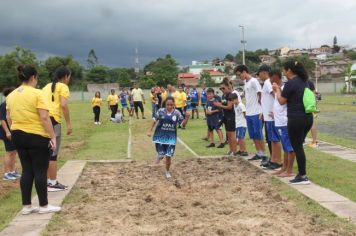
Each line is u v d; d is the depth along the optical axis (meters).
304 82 8.62
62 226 6.57
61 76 8.67
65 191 8.73
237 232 6.09
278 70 9.65
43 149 7.05
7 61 76.12
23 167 7.21
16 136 6.96
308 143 14.74
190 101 28.08
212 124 14.86
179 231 6.20
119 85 102.44
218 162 11.98
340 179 9.13
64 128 23.52
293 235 5.92
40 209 7.22
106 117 32.56
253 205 7.51
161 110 10.05
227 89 12.87
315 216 6.65
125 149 14.91
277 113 9.34
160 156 10.02
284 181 9.05
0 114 9.87
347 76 74.75
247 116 11.48
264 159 10.84
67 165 11.73
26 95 6.88
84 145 16.22
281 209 7.15
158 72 103.00
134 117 31.09
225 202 7.74
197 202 7.64
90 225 6.59
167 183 9.54
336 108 35.50
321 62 116.31
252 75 12.44
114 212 7.27
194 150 14.34
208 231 6.16
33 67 7.07
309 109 8.40
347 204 7.23
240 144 12.77
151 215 7.06
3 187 9.37
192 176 10.24
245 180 9.59
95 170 11.27
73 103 66.56
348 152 12.80
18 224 6.68
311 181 9.01
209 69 144.12
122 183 9.62
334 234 5.87
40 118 6.94
